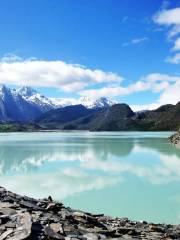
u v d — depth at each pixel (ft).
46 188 150.41
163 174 188.44
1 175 186.80
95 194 138.72
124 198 131.75
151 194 138.72
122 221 82.12
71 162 244.63
